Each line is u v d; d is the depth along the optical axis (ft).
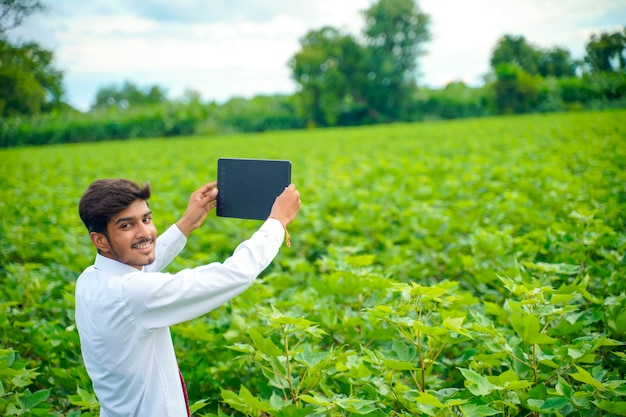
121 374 5.90
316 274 17.74
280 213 6.66
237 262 6.03
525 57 79.00
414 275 14.92
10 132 66.74
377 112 189.98
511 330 9.99
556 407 7.06
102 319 5.80
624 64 46.88
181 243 7.59
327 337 11.42
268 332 9.06
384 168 33.68
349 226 19.85
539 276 12.11
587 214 14.35
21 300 12.91
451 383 9.68
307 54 183.52
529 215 18.57
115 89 234.17
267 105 185.57
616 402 6.88
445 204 23.07
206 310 5.95
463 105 167.73
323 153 52.01
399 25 190.80
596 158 31.35
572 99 82.28
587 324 9.30
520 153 36.11
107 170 43.93
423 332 7.88
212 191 7.50
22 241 19.26
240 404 7.86
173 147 76.84
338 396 7.72
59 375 9.77
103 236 6.01
